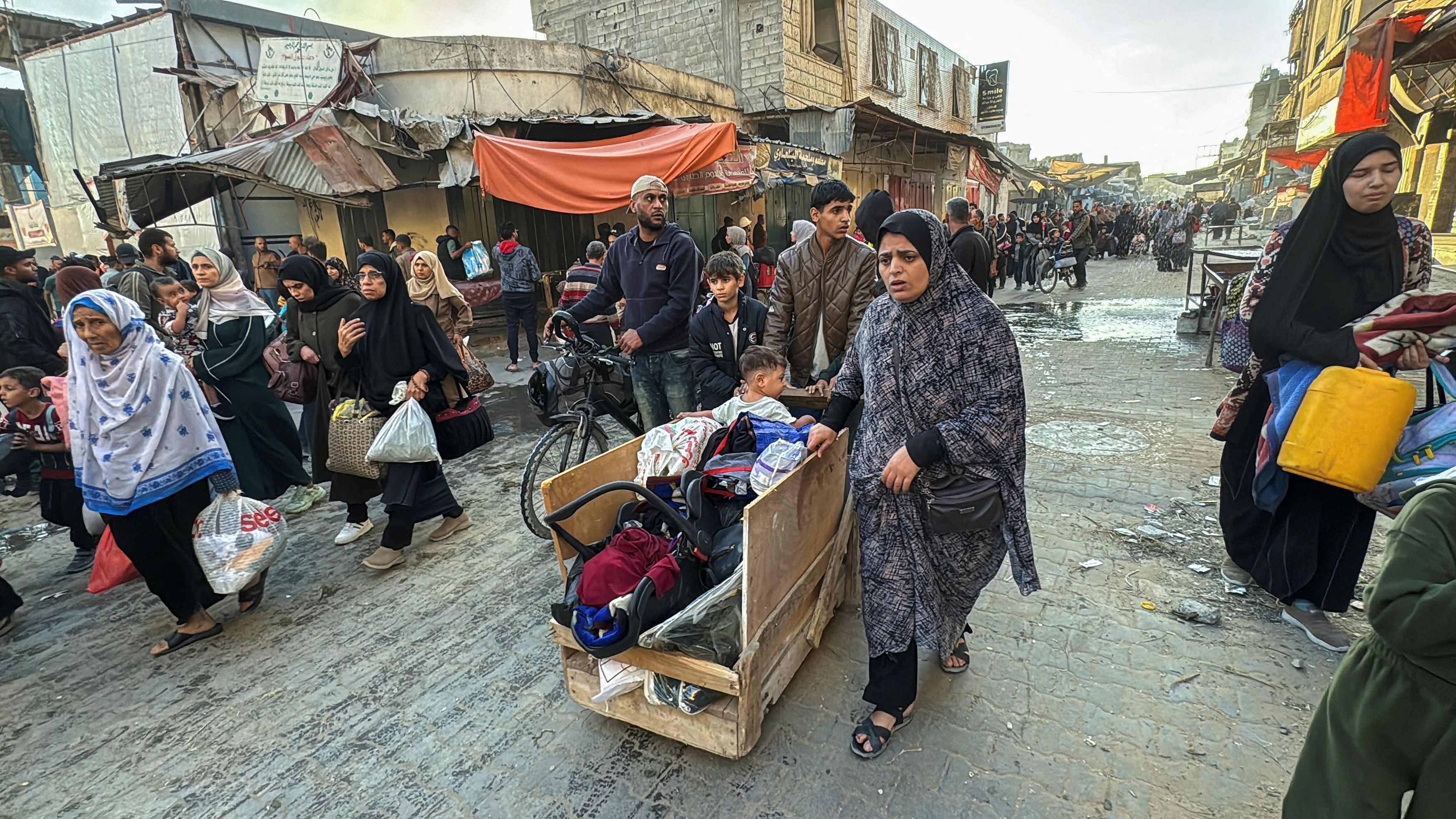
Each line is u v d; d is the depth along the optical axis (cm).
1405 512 123
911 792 207
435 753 236
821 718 240
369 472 361
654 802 210
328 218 1191
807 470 243
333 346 369
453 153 841
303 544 408
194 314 441
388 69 1033
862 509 217
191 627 310
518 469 517
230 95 1162
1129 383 664
